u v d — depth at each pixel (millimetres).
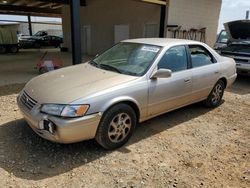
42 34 28500
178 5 12484
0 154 3250
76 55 7703
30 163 3096
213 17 14984
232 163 3381
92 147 3535
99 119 3180
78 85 3338
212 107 5508
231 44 8898
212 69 4984
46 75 3938
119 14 15078
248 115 5227
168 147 3688
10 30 19359
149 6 13039
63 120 2926
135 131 4152
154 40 4559
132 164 3205
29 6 23016
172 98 4164
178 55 4312
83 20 18484
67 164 3119
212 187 2865
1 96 5820
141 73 3725
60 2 15750
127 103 3541
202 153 3590
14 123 4184
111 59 4266
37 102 3168
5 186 2672
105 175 2955
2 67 11180
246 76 9469
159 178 2963
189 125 4531
